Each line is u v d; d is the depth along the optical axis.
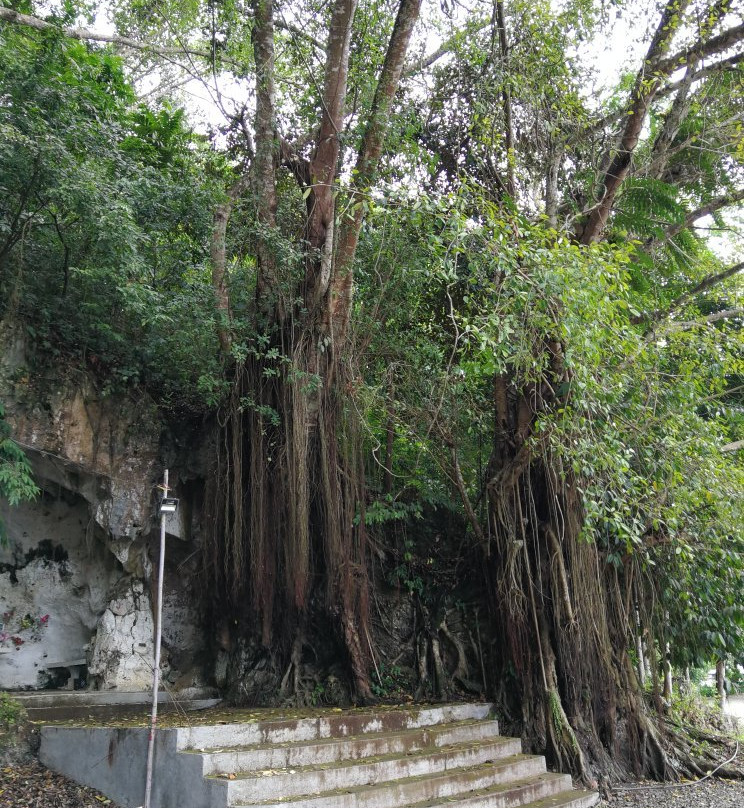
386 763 6.52
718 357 9.11
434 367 10.48
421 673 9.64
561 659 8.79
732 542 8.95
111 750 6.45
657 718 9.50
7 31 9.41
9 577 9.09
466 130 11.18
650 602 9.52
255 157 9.73
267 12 9.43
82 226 8.87
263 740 6.46
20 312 8.81
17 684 8.91
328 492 8.86
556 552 8.93
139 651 9.08
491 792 6.84
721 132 10.87
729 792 8.41
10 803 6.13
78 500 9.48
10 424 8.31
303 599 8.66
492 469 9.94
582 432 8.28
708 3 9.76
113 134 9.41
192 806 5.54
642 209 10.42
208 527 9.44
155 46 11.42
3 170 8.16
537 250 8.04
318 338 9.20
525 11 10.47
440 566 10.67
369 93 10.20
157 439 9.60
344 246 9.45
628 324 8.85
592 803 7.66
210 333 9.27
